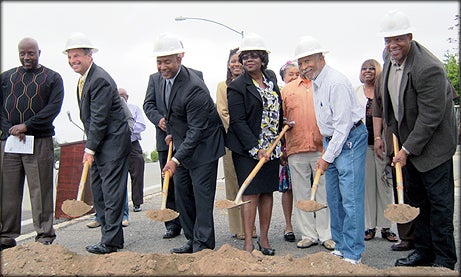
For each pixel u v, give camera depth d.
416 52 3.78
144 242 5.26
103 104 4.55
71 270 3.53
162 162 5.45
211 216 4.46
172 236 5.45
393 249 4.79
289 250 4.86
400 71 3.97
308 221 5.00
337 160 4.05
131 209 7.34
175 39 4.36
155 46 4.35
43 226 4.88
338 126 3.92
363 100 5.23
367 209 5.20
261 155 4.31
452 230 3.88
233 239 5.37
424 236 4.10
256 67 4.41
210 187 4.44
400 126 3.98
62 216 6.58
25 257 3.63
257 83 4.49
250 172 4.41
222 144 4.50
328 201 4.28
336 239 4.28
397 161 3.85
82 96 4.68
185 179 4.62
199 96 4.34
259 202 4.62
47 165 4.86
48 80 4.82
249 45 4.39
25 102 4.77
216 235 5.57
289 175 5.20
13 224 4.88
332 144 3.94
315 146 4.82
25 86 4.78
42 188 4.84
